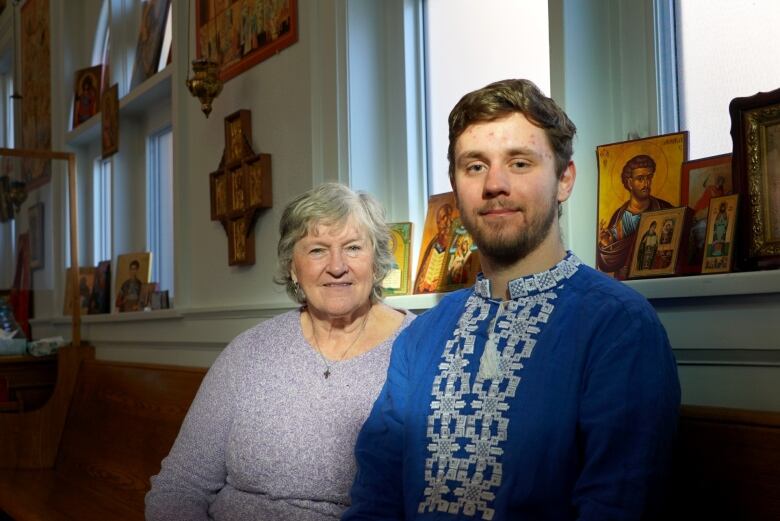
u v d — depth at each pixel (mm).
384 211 2242
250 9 3400
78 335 4355
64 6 5867
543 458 1410
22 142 6863
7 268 6461
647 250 1839
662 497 1330
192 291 3943
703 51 2041
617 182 1956
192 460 2189
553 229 1603
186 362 3938
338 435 2062
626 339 1396
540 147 1542
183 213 3977
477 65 2730
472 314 1671
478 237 1587
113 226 5164
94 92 5496
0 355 4457
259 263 3361
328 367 2137
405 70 2906
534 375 1473
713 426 1503
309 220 2104
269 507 2074
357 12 2918
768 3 1896
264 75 3336
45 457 4051
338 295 2105
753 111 1670
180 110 3988
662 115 2074
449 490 1498
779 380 1590
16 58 7027
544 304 1549
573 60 2061
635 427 1339
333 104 2916
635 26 2100
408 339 1817
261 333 2289
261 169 3252
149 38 4762
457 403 1550
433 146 2916
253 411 2139
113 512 3025
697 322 1710
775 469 1400
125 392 3654
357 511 1714
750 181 1656
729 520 1467
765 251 1616
